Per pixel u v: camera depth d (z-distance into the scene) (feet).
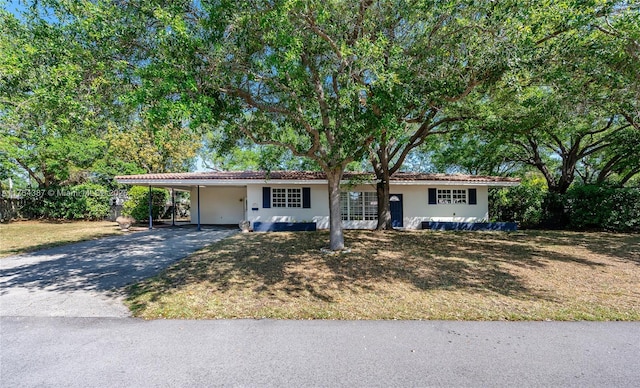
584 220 48.01
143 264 25.63
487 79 22.43
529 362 10.46
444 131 42.47
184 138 21.27
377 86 19.52
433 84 21.25
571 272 22.49
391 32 24.48
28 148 58.03
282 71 19.57
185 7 20.04
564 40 20.92
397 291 18.21
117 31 18.13
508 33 19.56
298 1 17.88
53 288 19.31
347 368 10.17
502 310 15.21
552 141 54.39
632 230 45.52
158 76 16.60
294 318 14.39
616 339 12.10
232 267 23.89
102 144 67.26
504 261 26.09
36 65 17.29
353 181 47.06
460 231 47.70
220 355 11.05
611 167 51.98
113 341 12.19
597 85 24.94
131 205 63.26
